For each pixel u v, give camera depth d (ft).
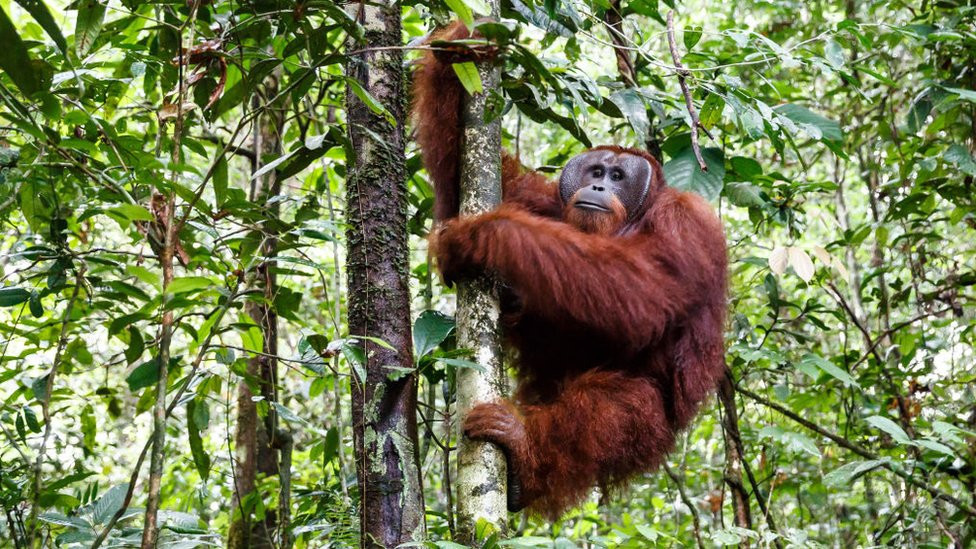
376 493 9.89
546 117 12.93
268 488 16.85
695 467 22.94
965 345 20.52
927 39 16.58
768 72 20.02
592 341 14.20
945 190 18.07
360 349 9.73
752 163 16.30
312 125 18.45
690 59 16.19
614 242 12.71
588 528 19.66
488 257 11.07
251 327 12.89
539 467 12.55
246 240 12.19
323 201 17.84
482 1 8.96
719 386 17.12
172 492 21.06
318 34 10.16
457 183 13.44
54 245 11.12
